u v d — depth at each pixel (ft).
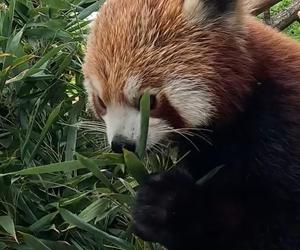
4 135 2.16
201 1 2.00
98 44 2.02
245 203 1.98
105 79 1.98
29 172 1.92
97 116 2.10
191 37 1.99
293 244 1.97
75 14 2.42
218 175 2.02
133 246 1.98
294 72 2.04
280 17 3.49
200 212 1.96
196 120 1.98
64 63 2.24
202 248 1.99
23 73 2.15
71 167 1.93
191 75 1.96
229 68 1.98
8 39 2.24
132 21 2.00
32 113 2.18
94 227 1.93
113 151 1.95
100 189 1.96
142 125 1.90
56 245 1.98
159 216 1.94
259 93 2.00
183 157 2.07
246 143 2.00
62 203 1.97
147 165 2.08
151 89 1.96
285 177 1.96
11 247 1.98
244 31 2.02
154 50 1.97
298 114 1.99
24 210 2.03
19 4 2.39
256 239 1.98
